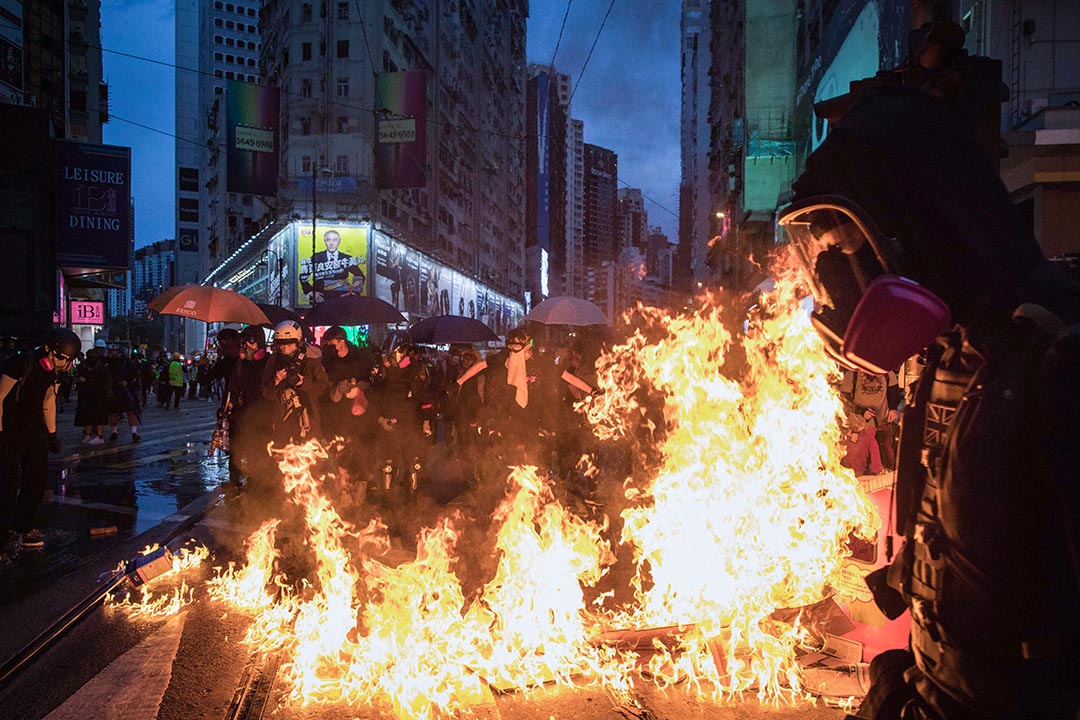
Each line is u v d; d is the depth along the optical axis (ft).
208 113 312.71
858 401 24.21
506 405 30.78
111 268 120.37
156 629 14.97
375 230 169.89
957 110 4.86
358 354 29.45
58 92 149.69
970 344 3.68
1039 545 3.34
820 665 12.69
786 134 110.32
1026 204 35.88
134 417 51.88
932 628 3.82
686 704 11.53
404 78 156.97
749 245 134.92
